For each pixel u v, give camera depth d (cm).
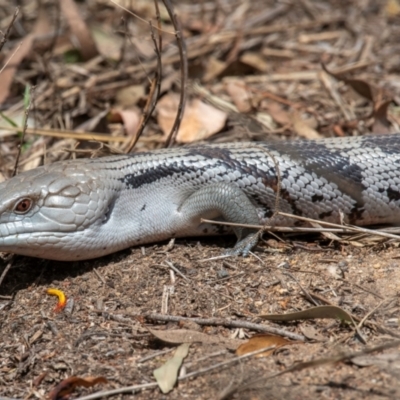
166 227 1128
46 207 1036
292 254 1087
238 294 998
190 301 990
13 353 937
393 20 2042
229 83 1697
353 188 1173
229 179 1141
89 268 1079
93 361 901
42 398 863
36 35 1872
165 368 867
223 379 844
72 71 1797
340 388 812
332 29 2017
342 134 1491
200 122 1489
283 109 1623
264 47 1923
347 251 1088
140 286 1025
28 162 1414
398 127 1501
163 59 1798
